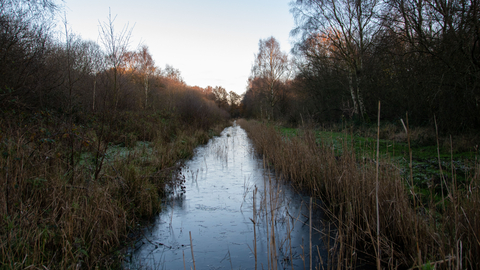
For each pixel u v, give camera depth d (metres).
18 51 6.14
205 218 4.69
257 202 5.45
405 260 3.07
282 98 31.53
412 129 11.11
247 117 57.53
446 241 2.81
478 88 8.35
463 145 7.73
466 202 2.92
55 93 6.93
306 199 5.62
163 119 14.47
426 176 5.43
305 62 21.06
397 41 10.66
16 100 5.38
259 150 11.59
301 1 16.53
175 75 36.00
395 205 3.60
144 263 3.32
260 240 3.93
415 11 10.05
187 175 7.80
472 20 7.99
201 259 3.43
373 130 12.45
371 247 3.60
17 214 3.13
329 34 16.62
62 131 4.56
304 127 8.46
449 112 9.16
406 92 11.09
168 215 4.81
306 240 3.91
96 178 4.40
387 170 4.14
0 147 3.91
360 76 15.98
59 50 7.50
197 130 17.27
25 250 2.84
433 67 9.47
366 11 14.38
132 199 4.60
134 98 14.40
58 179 3.84
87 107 7.46
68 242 2.89
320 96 21.16
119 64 4.95
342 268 3.18
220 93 76.44
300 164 7.03
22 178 3.59
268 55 30.80
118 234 3.81
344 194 4.72
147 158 7.23
